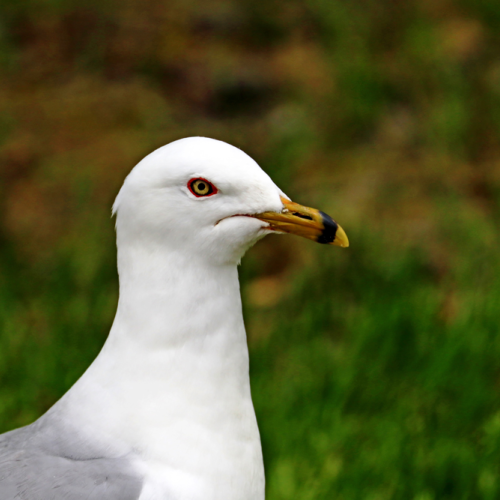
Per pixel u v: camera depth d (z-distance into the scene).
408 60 15.30
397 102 14.77
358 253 11.34
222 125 14.38
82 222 12.41
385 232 11.64
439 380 9.30
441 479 8.12
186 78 15.34
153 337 5.25
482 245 11.45
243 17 16.89
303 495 7.88
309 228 5.37
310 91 15.00
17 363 9.59
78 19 16.97
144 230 5.23
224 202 5.18
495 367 9.50
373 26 16.31
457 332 9.67
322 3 16.83
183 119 14.51
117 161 13.46
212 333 5.29
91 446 5.20
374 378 9.38
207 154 5.14
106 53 16.09
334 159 13.56
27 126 14.38
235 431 5.38
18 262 11.73
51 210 12.66
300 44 16.30
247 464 5.43
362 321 10.07
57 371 9.44
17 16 16.98
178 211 5.15
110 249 11.68
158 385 5.23
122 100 14.91
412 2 16.77
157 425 5.18
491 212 12.23
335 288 11.04
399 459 8.28
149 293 5.25
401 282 10.80
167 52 16.03
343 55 15.44
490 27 16.03
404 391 9.26
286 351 10.00
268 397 9.08
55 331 10.09
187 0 17.42
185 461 5.16
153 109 14.69
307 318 10.44
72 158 13.59
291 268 11.61
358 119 14.29
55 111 14.73
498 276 10.51
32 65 15.91
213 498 5.21
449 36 15.73
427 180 12.84
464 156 13.46
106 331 10.15
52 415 5.47
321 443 8.44
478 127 13.87
